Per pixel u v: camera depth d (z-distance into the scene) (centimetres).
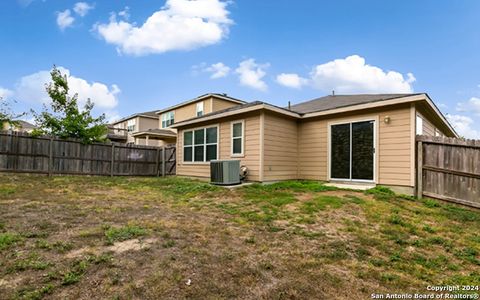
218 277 249
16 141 1030
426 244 366
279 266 281
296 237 376
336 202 573
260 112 869
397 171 739
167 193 726
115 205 545
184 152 1219
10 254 275
